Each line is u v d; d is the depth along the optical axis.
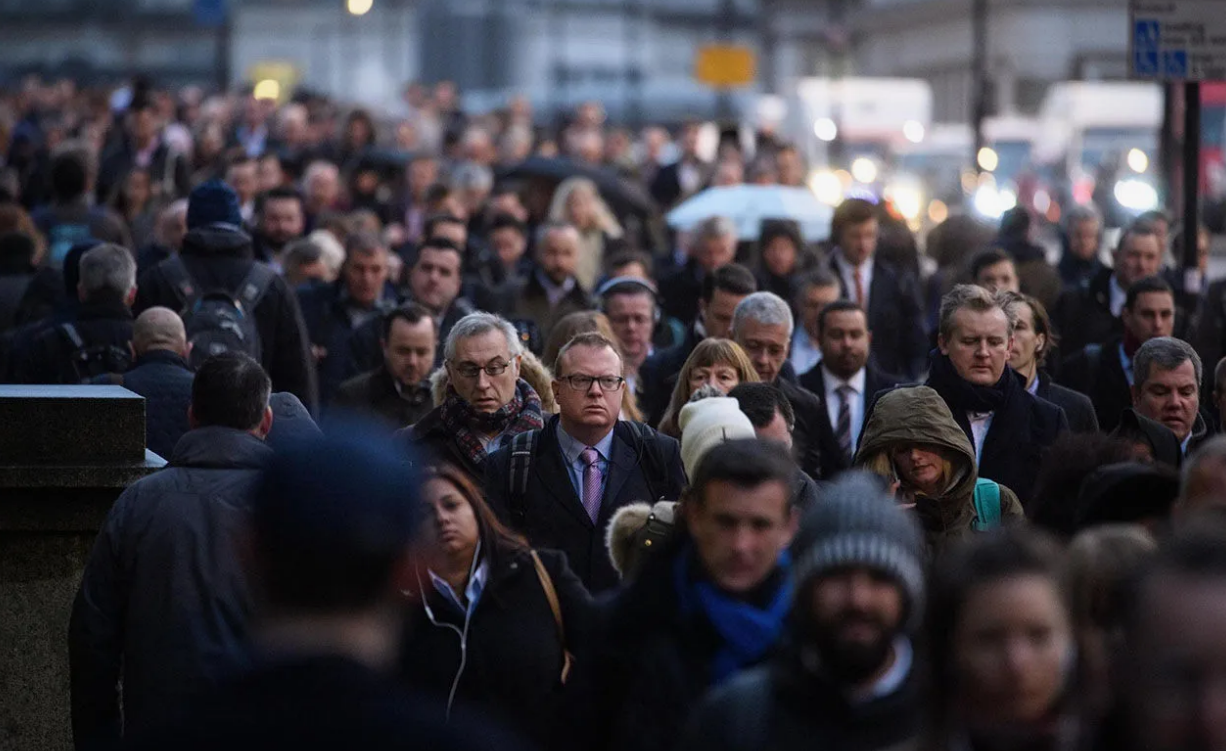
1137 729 8.79
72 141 54.88
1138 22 30.06
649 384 27.94
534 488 19.39
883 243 37.06
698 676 12.42
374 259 31.81
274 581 9.08
